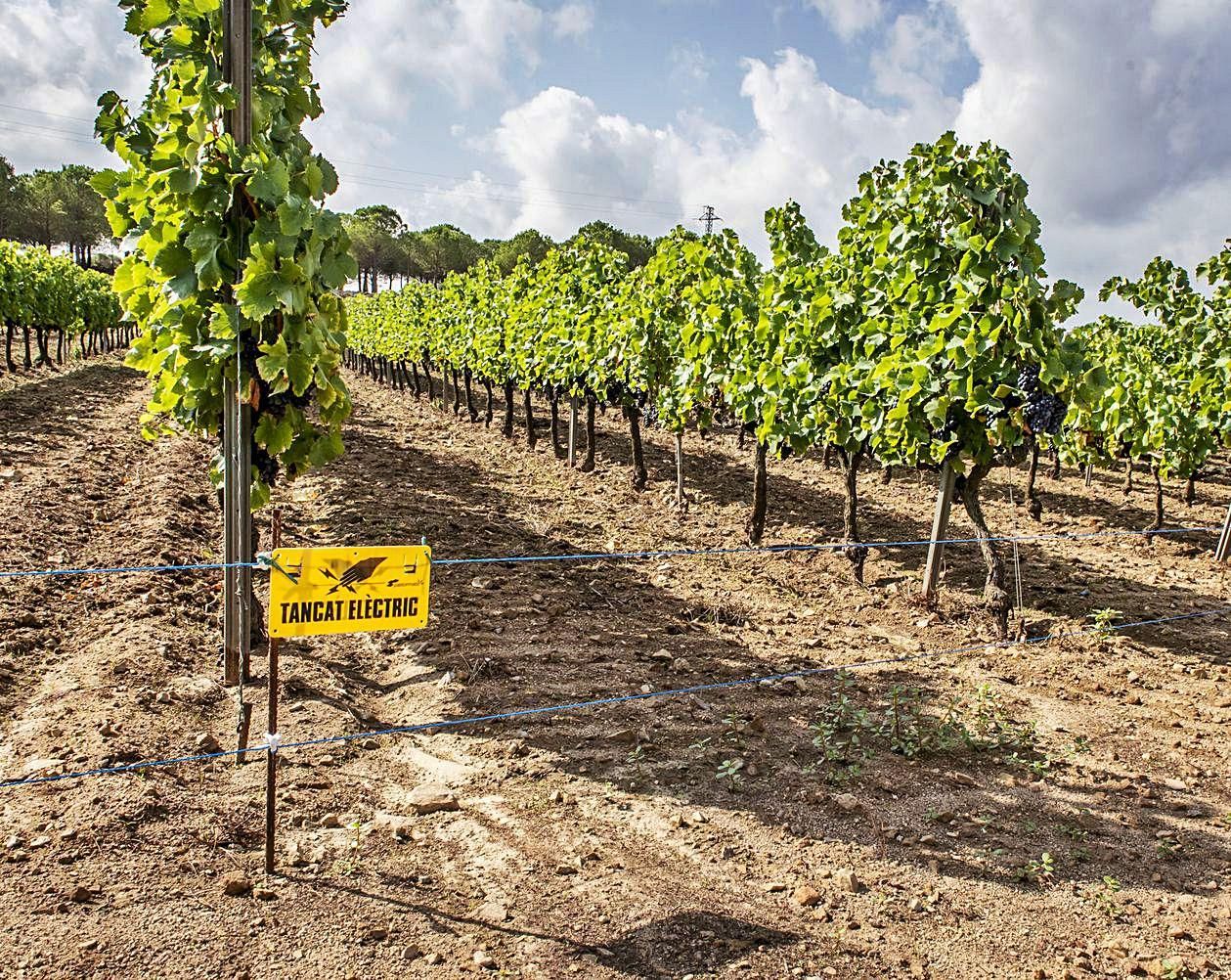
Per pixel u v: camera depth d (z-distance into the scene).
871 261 9.55
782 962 3.50
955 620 8.41
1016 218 7.71
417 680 6.34
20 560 7.78
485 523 11.43
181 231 5.52
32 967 3.11
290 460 6.12
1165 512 14.02
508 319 19.20
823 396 9.79
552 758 5.19
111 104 6.75
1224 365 11.66
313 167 5.73
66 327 32.09
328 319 5.99
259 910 3.60
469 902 3.81
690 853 4.27
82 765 4.48
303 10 6.45
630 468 16.61
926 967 3.52
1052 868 4.27
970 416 8.07
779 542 11.38
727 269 12.43
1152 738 5.89
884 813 4.73
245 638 5.79
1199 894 4.11
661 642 7.36
